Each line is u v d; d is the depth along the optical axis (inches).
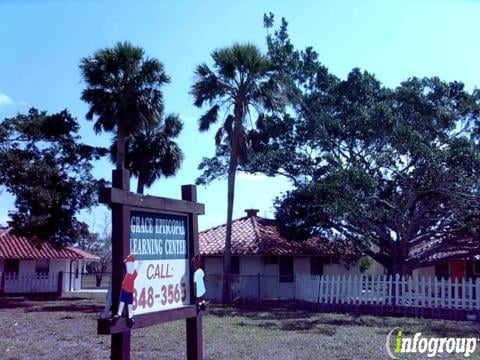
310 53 969.5
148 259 265.7
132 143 1160.2
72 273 1391.5
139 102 951.0
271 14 993.5
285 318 727.7
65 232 1088.8
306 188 875.4
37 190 1029.8
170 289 282.4
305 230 977.5
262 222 1296.8
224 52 991.6
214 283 1112.8
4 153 1034.7
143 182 1184.2
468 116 879.1
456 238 925.8
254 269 1157.1
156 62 967.6
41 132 1088.2
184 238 301.3
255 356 436.8
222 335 557.3
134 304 251.0
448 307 728.3
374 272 1535.4
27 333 595.2
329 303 831.7
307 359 423.2
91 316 783.7
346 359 421.7
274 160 970.1
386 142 872.9
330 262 1238.9
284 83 965.8
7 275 1255.5
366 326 633.6
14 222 1040.2
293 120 983.6
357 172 811.4
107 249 2140.7
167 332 583.2
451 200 853.8
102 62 949.8
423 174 808.3
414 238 931.3
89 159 1131.9
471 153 774.5
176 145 1193.4
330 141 934.4
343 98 927.7
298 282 924.6
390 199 893.8
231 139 1030.4
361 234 931.3
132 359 434.0
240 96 1002.1
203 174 1112.8
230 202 1027.3
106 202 233.5
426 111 855.1
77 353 462.6
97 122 981.2
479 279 712.4
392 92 912.3
